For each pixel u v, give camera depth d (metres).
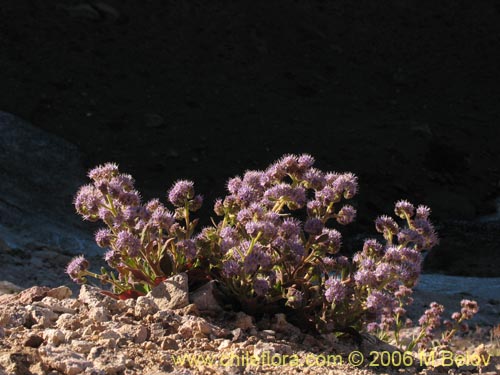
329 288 4.73
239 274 4.81
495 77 30.47
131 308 4.82
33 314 4.49
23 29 23.56
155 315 4.59
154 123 22.05
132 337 4.30
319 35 29.31
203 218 19.19
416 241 4.97
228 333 4.56
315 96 26.27
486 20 33.22
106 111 21.89
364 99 27.03
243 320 4.75
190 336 4.45
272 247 4.83
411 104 27.61
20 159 18.09
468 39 32.09
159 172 20.44
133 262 5.08
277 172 5.04
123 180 5.16
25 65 22.33
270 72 26.67
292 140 23.22
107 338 4.19
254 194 4.95
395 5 32.53
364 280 4.72
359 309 4.93
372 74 28.73
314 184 5.02
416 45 31.03
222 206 5.21
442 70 30.14
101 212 4.98
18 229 14.60
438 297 13.02
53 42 23.62
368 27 31.00
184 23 27.06
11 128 19.14
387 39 30.78
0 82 21.27
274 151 22.55
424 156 24.08
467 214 22.53
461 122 27.03
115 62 24.11
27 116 20.41
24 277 10.52
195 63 25.66
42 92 21.53
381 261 4.95
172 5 27.50
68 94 21.91
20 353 3.59
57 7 25.06
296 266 4.98
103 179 5.03
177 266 5.04
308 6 30.61
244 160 21.86
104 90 22.69
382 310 4.91
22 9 24.23
